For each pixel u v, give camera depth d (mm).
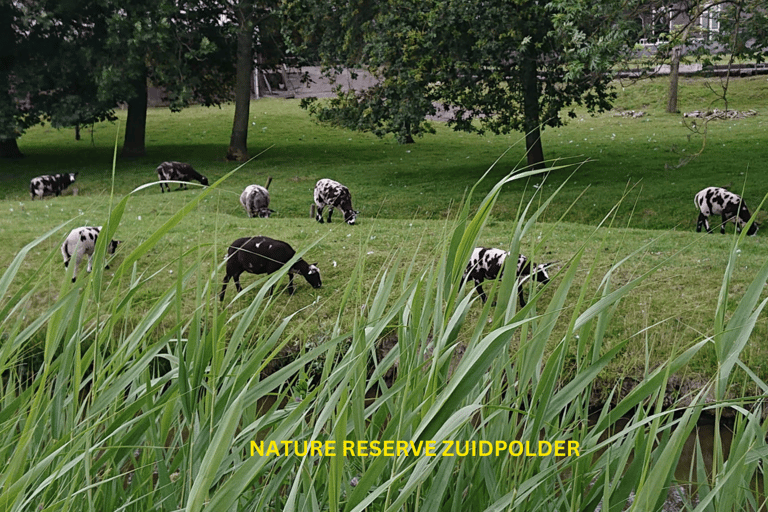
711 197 15383
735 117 33125
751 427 1515
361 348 1694
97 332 1647
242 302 10172
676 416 6668
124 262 1600
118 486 1848
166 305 1836
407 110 21797
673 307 8750
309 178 25750
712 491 1453
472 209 19250
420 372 1701
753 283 1540
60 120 26656
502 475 1730
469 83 20969
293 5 24750
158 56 26969
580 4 14883
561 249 11969
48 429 1942
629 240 12625
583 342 1784
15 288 10711
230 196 20500
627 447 1720
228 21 30969
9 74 26984
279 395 1801
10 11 26141
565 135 32188
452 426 1276
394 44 21734
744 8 14344
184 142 34781
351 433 1773
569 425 1977
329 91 46531
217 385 1688
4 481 1416
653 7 14648
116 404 1817
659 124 33094
